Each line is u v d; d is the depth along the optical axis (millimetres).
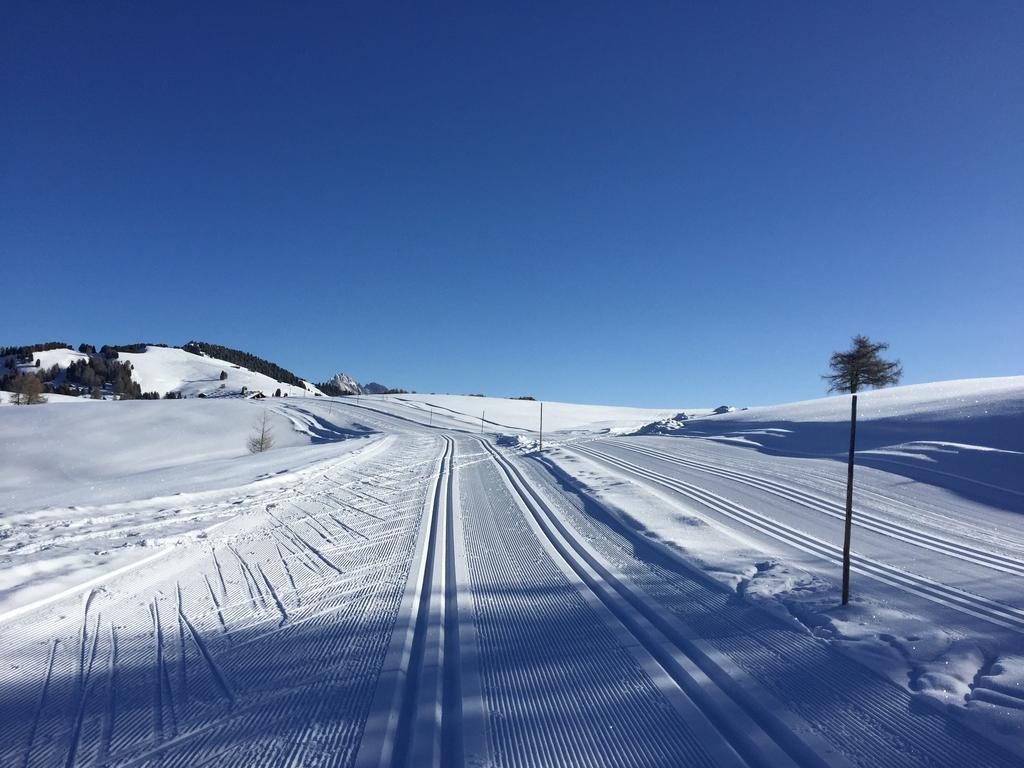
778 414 32188
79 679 5453
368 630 6609
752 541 10555
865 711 4770
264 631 6645
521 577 8648
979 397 24500
